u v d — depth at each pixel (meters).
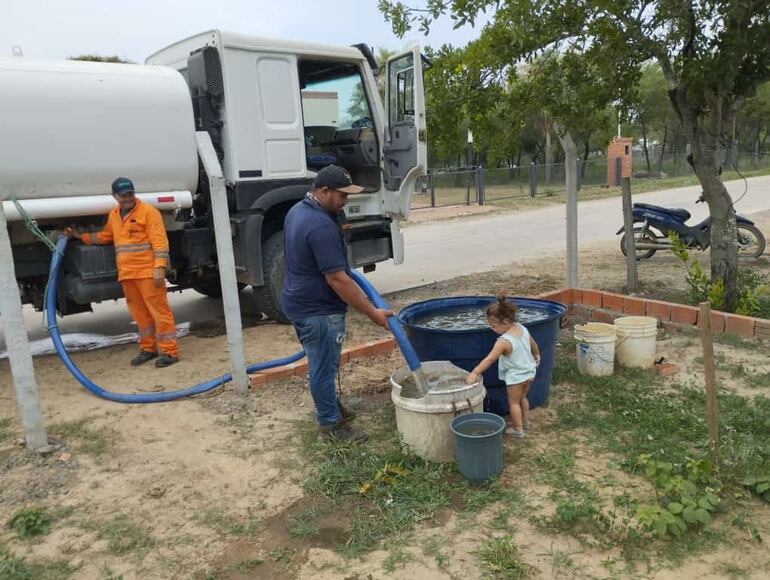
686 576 2.88
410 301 8.44
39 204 5.76
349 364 5.89
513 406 4.23
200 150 4.93
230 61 6.82
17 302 4.13
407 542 3.21
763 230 13.46
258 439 4.43
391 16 6.06
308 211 4.00
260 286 7.41
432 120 7.18
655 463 3.60
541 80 6.64
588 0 5.80
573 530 3.23
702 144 6.64
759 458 3.75
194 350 6.68
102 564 3.16
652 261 10.59
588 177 32.28
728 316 6.17
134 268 5.89
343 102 8.16
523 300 5.39
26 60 5.73
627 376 5.20
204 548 3.26
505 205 24.12
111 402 5.20
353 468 3.91
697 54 6.41
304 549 3.22
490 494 3.58
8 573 3.06
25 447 4.38
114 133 6.04
